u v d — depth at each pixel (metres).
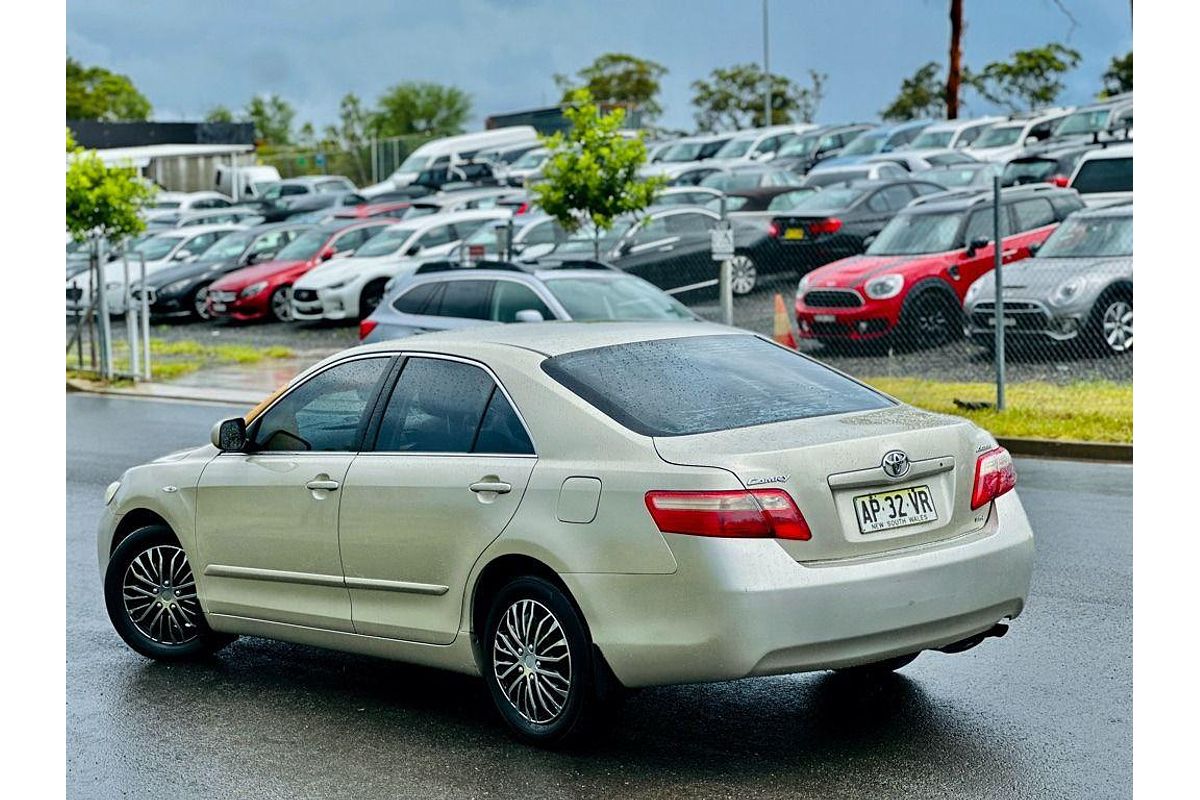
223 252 31.36
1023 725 5.79
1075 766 5.32
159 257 33.03
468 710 6.37
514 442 5.82
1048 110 37.91
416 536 6.02
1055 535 9.38
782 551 5.16
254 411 6.94
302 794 5.40
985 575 5.54
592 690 5.50
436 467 6.00
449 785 5.41
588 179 19.48
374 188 48.31
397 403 6.34
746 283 23.38
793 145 41.22
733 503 5.14
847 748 5.61
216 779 5.60
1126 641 6.93
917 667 6.66
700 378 5.96
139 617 7.42
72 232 22.28
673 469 5.27
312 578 6.47
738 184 30.73
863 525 5.34
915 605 5.32
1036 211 19.30
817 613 5.14
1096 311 16.59
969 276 18.56
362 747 5.91
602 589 5.36
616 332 6.38
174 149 52.81
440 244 27.11
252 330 27.86
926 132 36.88
